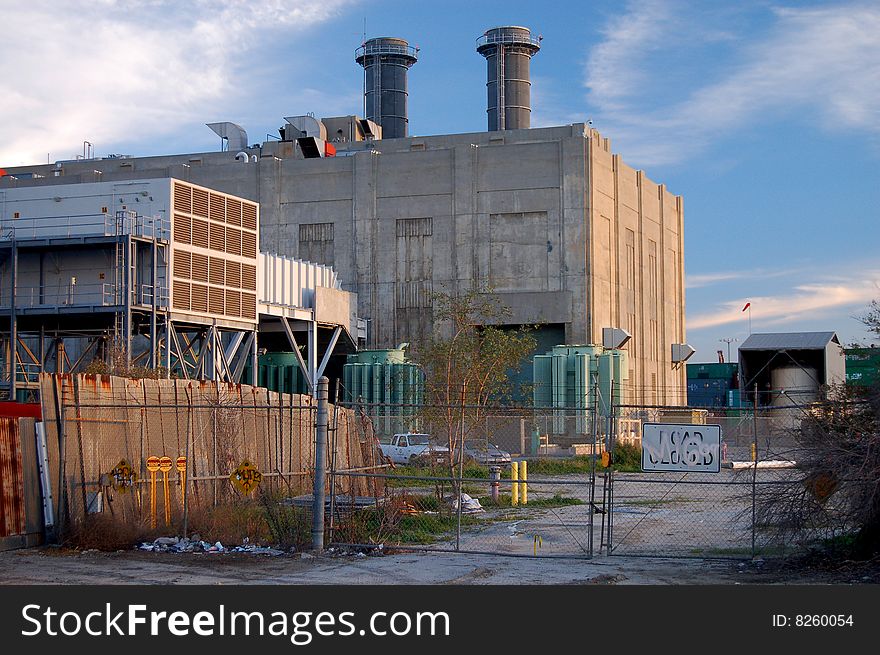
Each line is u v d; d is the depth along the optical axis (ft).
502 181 217.97
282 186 230.27
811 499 50.72
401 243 221.87
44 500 60.08
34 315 132.16
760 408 52.70
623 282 233.14
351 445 86.07
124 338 128.06
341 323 203.10
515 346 112.27
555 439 184.14
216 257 152.76
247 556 55.57
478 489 102.22
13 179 248.52
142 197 141.90
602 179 222.89
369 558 55.26
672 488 107.24
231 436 74.69
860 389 55.57
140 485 64.23
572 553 57.77
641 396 238.68
